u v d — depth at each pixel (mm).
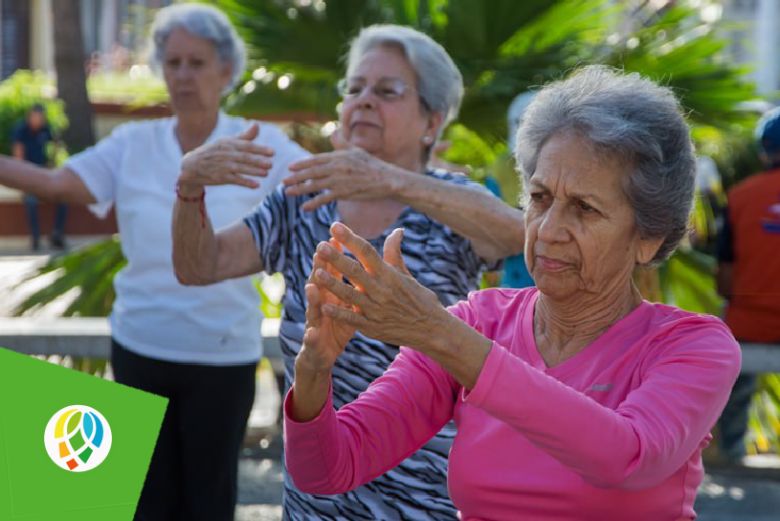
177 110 4637
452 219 3314
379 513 3236
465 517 2457
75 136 21172
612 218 2318
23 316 6586
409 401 2549
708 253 7820
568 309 2428
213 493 4457
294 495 3342
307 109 7023
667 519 2320
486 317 2609
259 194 4492
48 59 31016
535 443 2148
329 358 2275
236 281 4457
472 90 6738
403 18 6914
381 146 3598
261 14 6941
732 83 6887
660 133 2303
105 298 6691
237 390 4484
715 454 6734
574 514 2305
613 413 2152
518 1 6695
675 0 7074
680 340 2350
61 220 19828
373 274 2092
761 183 6652
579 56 6855
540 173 2336
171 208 4527
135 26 10672
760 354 6395
